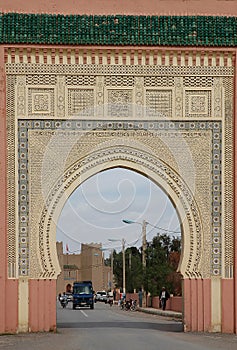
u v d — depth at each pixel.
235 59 18.66
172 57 18.62
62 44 18.36
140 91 18.58
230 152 18.66
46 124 18.41
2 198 18.03
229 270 18.53
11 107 18.36
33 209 18.25
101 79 18.53
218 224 18.58
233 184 18.58
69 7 18.67
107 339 16.58
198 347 14.74
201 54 18.66
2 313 17.89
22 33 18.28
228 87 18.72
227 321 18.44
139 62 18.58
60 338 16.73
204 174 18.61
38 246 18.19
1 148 18.12
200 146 18.64
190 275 18.55
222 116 18.66
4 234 18.00
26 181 18.27
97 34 18.41
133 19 18.66
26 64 18.41
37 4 18.66
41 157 18.34
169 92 18.64
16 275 18.08
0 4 18.61
